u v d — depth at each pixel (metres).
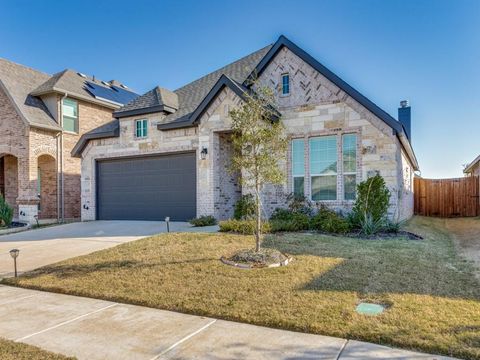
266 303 5.19
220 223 11.45
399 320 4.46
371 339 4.07
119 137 16.77
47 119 18.66
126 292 5.97
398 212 12.28
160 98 15.99
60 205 19.20
